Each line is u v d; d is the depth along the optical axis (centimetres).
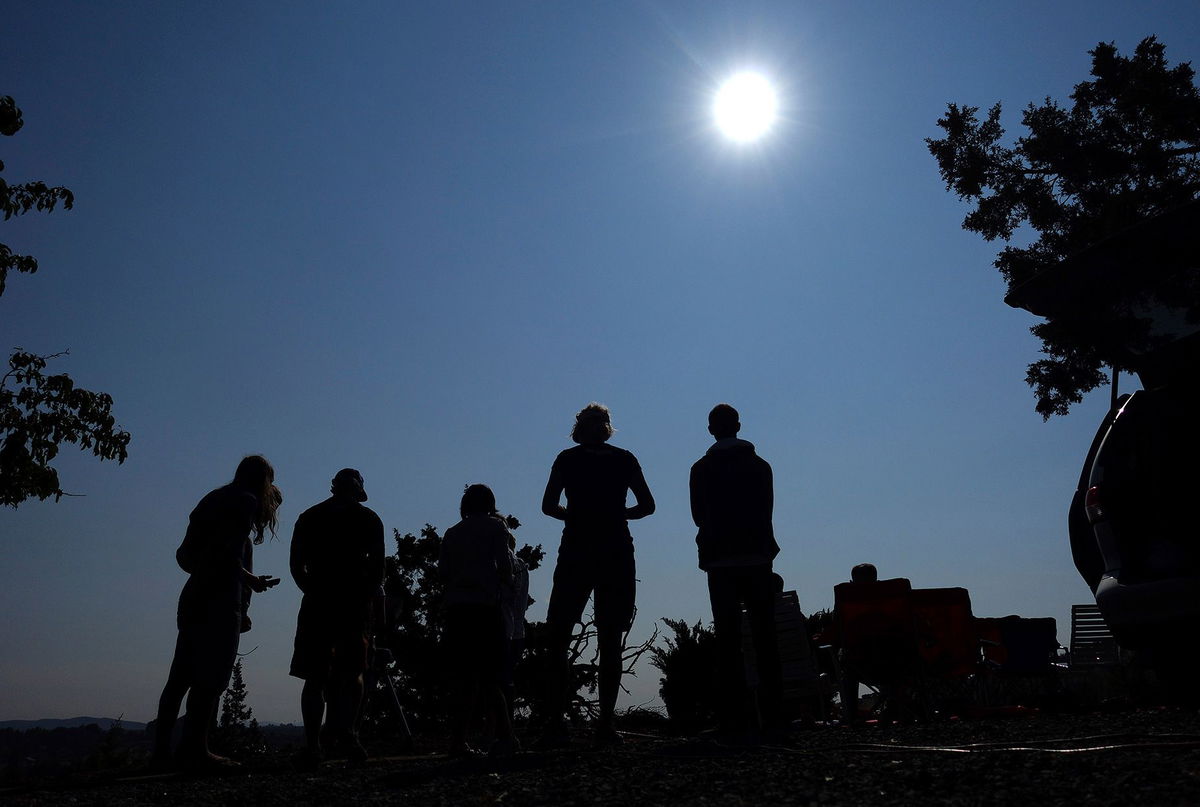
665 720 1060
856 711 798
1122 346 594
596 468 699
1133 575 545
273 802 405
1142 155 2083
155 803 422
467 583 671
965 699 830
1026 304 637
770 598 665
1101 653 1039
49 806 422
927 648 800
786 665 885
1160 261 570
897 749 459
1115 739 432
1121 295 588
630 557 693
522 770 474
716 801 324
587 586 683
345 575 632
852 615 798
